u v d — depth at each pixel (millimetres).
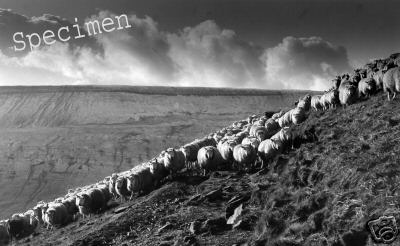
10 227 27641
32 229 28672
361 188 14086
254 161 23688
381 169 14273
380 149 15508
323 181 16031
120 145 110250
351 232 12695
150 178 25656
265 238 15438
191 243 17375
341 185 14930
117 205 25656
